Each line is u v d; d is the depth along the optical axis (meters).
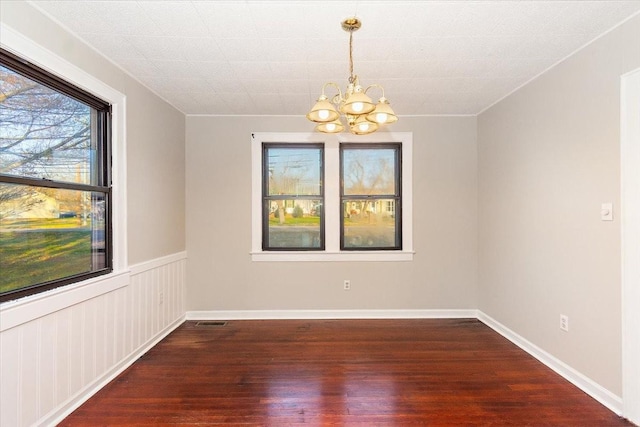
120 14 1.99
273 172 4.08
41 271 2.06
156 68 2.72
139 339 2.97
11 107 1.86
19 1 1.81
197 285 4.01
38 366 1.92
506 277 3.40
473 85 3.10
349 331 3.58
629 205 2.04
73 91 2.26
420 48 2.41
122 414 2.13
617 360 2.12
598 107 2.25
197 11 1.97
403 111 3.86
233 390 2.41
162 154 3.41
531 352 3.00
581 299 2.41
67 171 2.26
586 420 2.05
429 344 3.22
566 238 2.56
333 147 3.99
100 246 2.57
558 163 2.64
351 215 4.11
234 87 3.13
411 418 2.08
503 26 2.13
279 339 3.36
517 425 2.01
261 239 4.03
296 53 2.48
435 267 4.03
